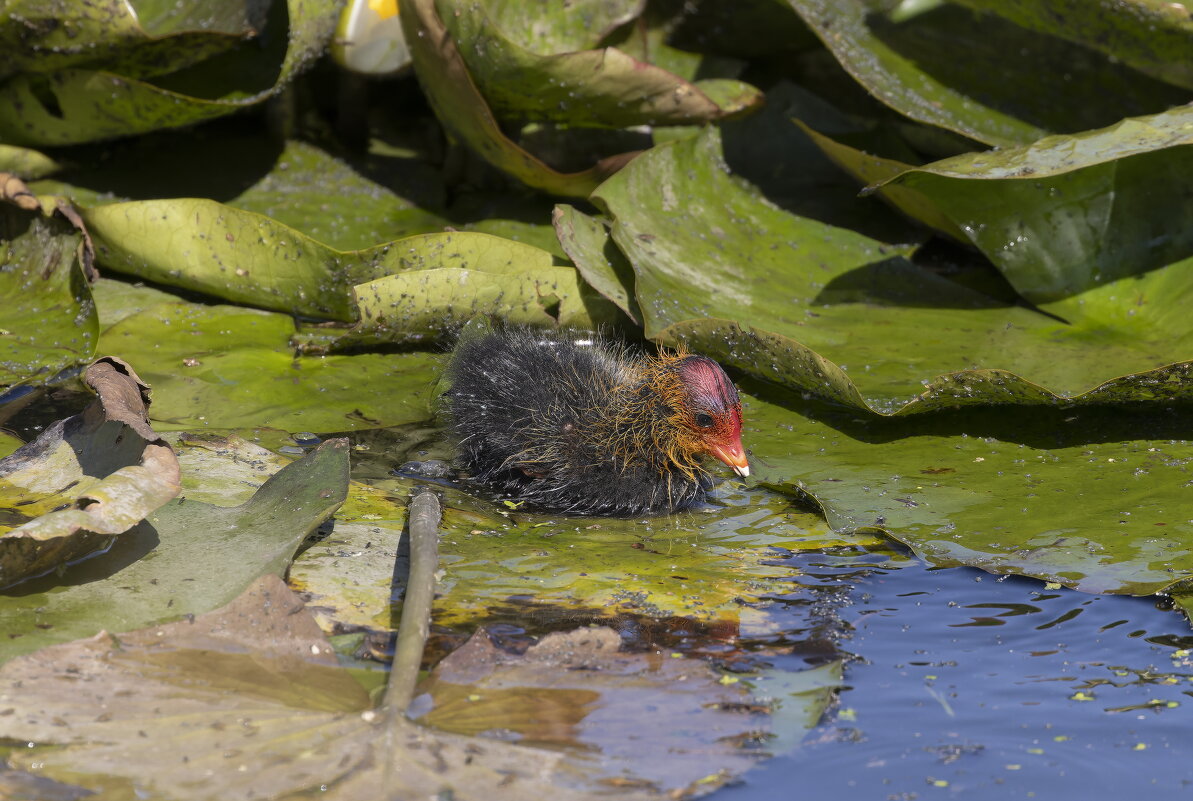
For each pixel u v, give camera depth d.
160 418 6.25
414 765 3.72
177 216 7.30
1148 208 7.19
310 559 5.09
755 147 9.19
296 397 6.62
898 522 5.50
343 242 8.10
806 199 8.65
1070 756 4.04
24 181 8.51
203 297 7.69
